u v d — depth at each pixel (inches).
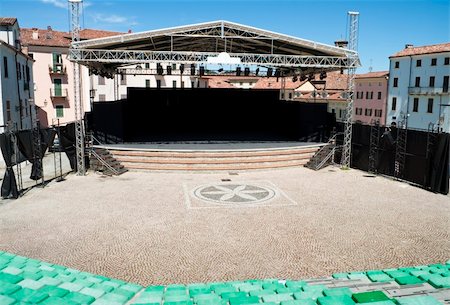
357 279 358.3
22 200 681.0
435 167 750.5
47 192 735.7
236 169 929.5
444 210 640.4
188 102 1486.2
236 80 3075.8
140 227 550.9
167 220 581.3
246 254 463.8
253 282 366.6
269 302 286.2
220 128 1518.2
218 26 887.1
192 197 705.0
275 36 912.9
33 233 524.7
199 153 930.1
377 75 2210.9
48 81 1850.4
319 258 454.6
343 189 774.5
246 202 676.7
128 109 1323.8
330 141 1087.6
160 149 938.7
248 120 1528.1
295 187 786.2
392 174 878.4
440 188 743.7
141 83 2240.4
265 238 514.0
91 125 1061.8
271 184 809.5
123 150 946.1
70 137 925.2
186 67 2048.5
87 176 872.3
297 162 992.9
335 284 343.6
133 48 1111.6
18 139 726.5
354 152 997.2
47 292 301.6
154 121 1470.2
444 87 1785.2
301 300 285.6
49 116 1871.3
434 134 757.3
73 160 927.0
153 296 323.0
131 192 736.3
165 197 703.7
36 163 787.4
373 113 2245.3
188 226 556.7
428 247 488.1
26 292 297.6
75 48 863.1
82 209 631.2
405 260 450.9
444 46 1830.7
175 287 353.1
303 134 1171.3
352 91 985.5
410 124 1968.5
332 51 948.6
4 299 276.4
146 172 916.6
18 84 1261.1
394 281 343.0
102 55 941.8
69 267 425.7
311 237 518.6
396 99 2053.4
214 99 1499.8
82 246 482.9
